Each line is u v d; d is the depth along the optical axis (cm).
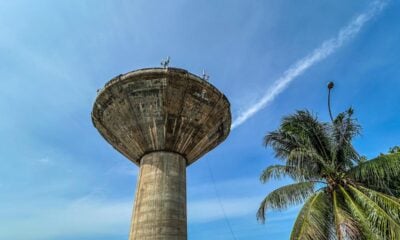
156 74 1222
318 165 1541
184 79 1234
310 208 1316
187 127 1248
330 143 1548
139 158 1285
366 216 1247
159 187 1112
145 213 1067
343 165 1529
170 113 1227
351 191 1402
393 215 1213
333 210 1377
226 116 1380
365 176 1417
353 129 1533
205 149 1363
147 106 1228
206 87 1276
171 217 1063
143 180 1155
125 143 1290
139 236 1031
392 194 1448
